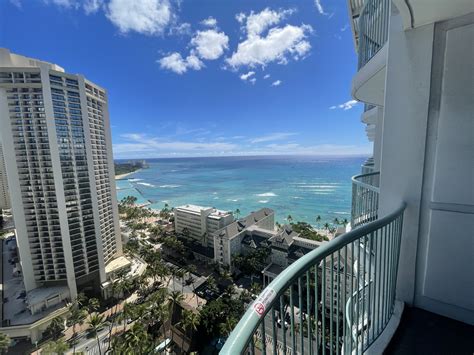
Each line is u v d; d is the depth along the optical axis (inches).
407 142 99.3
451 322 92.6
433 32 89.7
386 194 106.7
